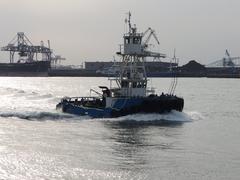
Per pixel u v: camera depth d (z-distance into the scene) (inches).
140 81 4813.0
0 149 3203.7
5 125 4375.0
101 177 2556.6
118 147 3324.3
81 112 4913.9
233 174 2632.9
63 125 4377.5
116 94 4847.4
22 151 3149.6
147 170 2696.9
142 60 4886.8
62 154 3075.8
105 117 4731.8
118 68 4963.1
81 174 2610.7
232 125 4658.0
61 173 2625.5
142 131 4040.4
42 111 5187.0
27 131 4010.8
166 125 4414.4
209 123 4751.5
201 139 3705.7
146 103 4608.8
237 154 3120.1
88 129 4128.9
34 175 2581.2
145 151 3203.7
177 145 3430.1
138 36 4849.9
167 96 4758.9
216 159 2972.4
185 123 4623.5
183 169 2728.8
